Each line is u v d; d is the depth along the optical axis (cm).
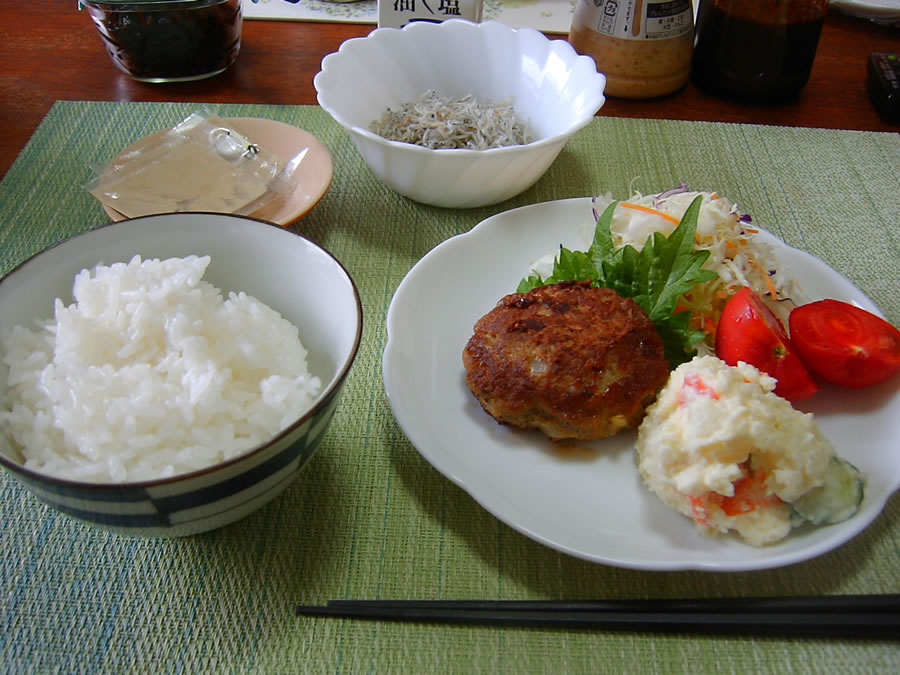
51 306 28
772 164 47
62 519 28
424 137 43
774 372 31
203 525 25
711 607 25
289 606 26
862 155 47
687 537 26
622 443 30
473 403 31
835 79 55
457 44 47
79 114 48
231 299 29
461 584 27
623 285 34
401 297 34
